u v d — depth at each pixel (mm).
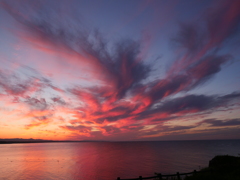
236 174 14297
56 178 35656
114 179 34125
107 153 106375
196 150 110062
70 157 81875
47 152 117188
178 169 42344
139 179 11711
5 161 65562
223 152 90688
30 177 36594
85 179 34531
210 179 13117
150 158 70125
